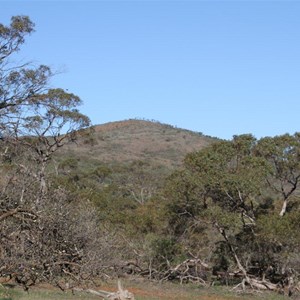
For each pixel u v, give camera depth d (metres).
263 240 33.25
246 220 36.50
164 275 36.59
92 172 64.69
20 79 17.78
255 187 32.34
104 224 29.48
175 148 108.31
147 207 40.00
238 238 35.88
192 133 126.94
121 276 35.38
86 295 22.31
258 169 33.28
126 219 37.66
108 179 66.12
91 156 88.81
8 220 9.84
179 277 36.69
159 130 127.06
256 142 35.53
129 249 35.03
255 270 36.47
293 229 30.59
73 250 10.49
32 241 9.83
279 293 32.97
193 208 35.62
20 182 10.21
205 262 37.16
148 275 36.25
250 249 35.34
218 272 36.84
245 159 34.00
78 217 11.52
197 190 34.34
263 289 33.69
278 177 35.25
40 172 10.88
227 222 32.97
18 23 18.33
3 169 10.47
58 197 10.52
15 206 10.04
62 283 11.71
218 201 35.53
